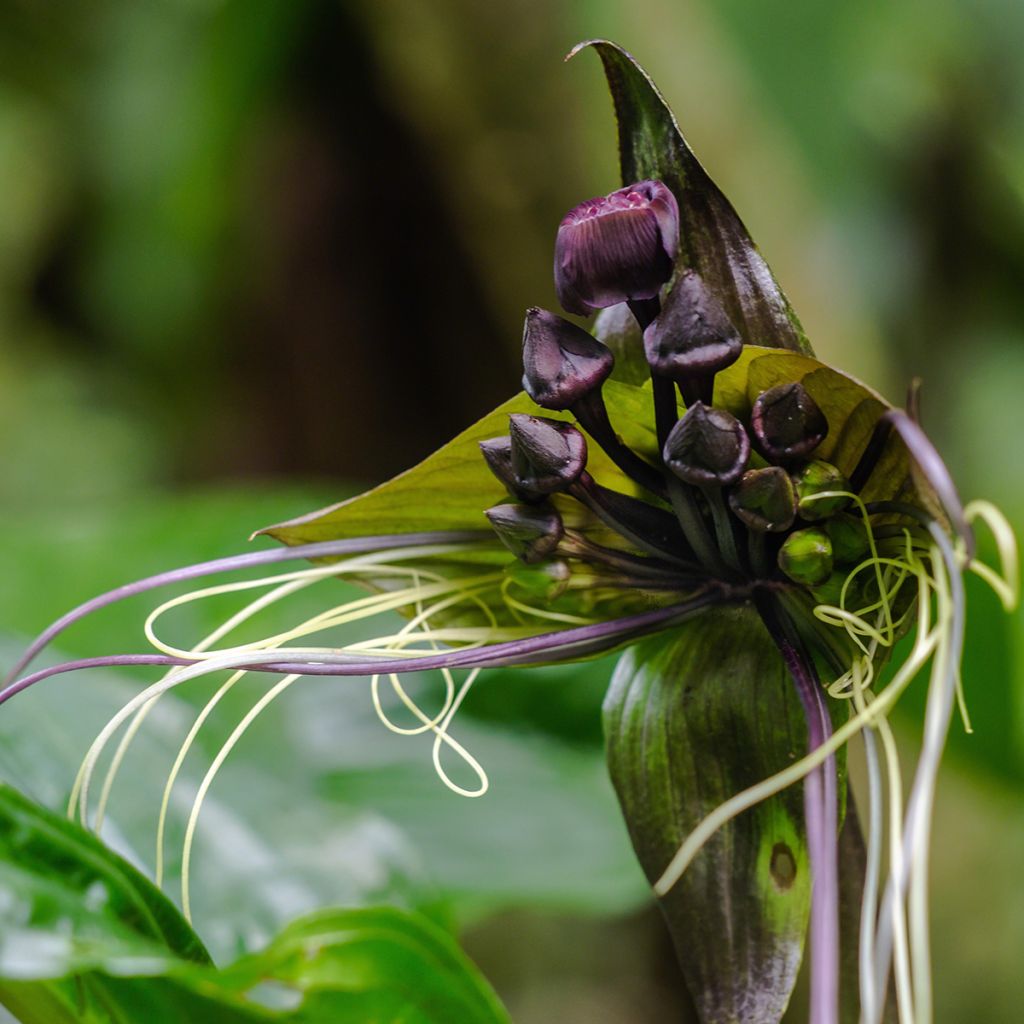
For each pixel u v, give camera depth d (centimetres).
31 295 249
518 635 77
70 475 250
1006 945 154
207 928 82
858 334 159
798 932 76
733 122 147
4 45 215
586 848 101
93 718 86
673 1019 165
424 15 153
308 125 181
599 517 75
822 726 74
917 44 164
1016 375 194
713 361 73
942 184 179
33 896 73
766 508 74
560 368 74
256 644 76
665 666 77
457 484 76
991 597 101
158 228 207
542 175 156
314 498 126
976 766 111
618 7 147
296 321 187
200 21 190
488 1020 76
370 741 107
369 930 75
